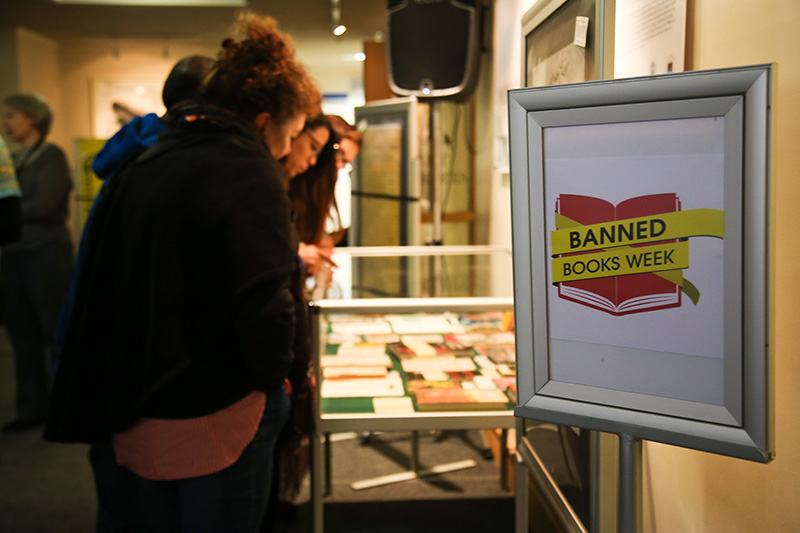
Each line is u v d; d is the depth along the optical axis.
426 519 2.37
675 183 0.87
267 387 1.25
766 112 0.80
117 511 1.40
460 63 3.20
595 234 0.92
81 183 4.11
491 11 3.39
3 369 4.17
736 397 0.85
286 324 1.23
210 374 1.23
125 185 1.29
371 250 2.23
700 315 0.86
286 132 1.47
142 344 1.25
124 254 1.25
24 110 3.20
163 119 1.42
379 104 3.18
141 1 5.36
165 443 1.24
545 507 2.10
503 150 3.00
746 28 1.14
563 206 0.94
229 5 5.33
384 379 1.94
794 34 1.02
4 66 6.28
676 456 1.43
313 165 2.36
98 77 7.43
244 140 1.29
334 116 2.46
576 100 0.91
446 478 2.70
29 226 3.09
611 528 1.12
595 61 1.06
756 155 0.81
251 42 1.38
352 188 3.46
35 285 3.12
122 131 1.44
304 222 2.39
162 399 1.22
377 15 5.57
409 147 2.98
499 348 1.95
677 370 0.88
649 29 1.48
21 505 2.45
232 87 1.36
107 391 1.27
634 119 0.88
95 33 6.55
